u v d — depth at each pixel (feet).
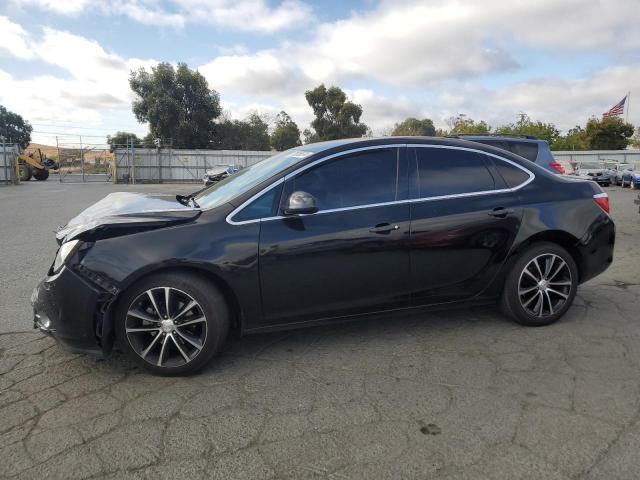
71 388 10.22
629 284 17.75
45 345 12.48
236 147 157.69
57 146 107.04
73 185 94.79
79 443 8.27
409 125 208.33
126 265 10.17
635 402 9.43
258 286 10.97
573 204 13.51
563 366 11.02
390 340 12.67
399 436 8.39
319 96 152.76
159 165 112.47
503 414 9.05
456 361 11.37
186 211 11.21
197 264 10.41
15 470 7.57
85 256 10.22
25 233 31.09
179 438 8.41
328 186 11.75
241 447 8.14
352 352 11.96
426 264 12.22
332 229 11.37
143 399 9.76
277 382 10.45
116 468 7.63
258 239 10.90
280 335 13.09
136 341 10.53
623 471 7.43
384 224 11.76
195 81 136.67
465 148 13.16
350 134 153.17
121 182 109.29
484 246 12.64
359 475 7.41
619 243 26.45
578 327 13.38
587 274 13.89
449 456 7.84
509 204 12.90
